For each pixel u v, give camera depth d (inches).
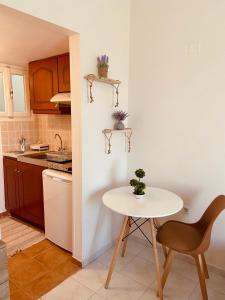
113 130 84.2
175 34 79.6
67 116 125.3
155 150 90.0
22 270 80.3
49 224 95.7
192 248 62.4
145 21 85.8
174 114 83.4
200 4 73.4
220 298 68.1
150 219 67.8
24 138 133.1
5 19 64.2
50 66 106.3
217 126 74.7
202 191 80.4
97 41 75.9
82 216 79.0
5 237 102.3
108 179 89.4
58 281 75.0
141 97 91.0
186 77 79.0
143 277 77.0
